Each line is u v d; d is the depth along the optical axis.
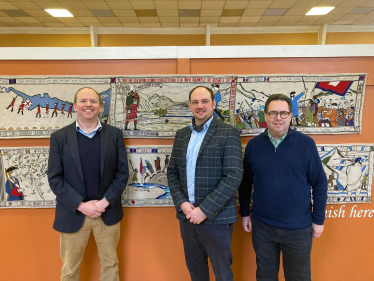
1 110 1.82
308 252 1.37
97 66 1.84
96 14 5.82
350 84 1.79
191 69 1.85
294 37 6.70
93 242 1.92
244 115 1.84
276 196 1.33
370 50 1.78
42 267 1.95
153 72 1.85
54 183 1.43
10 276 1.96
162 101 1.84
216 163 1.36
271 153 1.36
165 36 6.74
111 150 1.55
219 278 1.37
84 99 1.44
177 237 1.94
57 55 1.81
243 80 1.81
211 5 5.36
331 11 5.69
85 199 1.48
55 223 1.53
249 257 1.95
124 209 1.92
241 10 5.60
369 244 1.90
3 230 1.92
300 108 1.82
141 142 1.88
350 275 1.93
